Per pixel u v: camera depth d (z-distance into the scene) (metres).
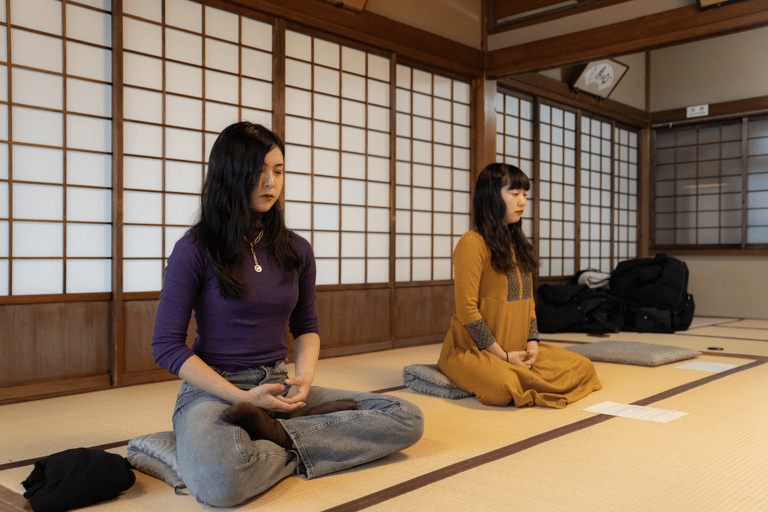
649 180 7.34
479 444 1.97
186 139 3.41
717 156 6.87
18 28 2.82
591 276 5.79
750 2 3.85
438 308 4.87
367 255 4.35
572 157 6.43
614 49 4.44
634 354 3.55
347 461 1.69
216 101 3.53
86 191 3.05
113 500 1.54
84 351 3.05
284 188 3.86
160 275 3.31
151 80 3.27
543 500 1.48
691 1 4.09
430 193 4.86
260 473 1.48
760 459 1.80
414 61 4.67
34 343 2.88
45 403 2.75
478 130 5.16
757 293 6.57
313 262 1.81
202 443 1.44
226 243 1.54
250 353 1.61
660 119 7.21
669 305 5.29
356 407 1.76
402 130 4.63
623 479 1.63
